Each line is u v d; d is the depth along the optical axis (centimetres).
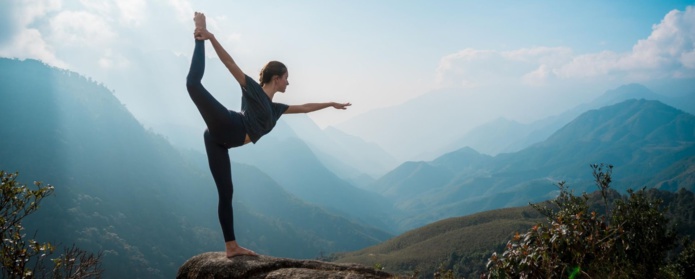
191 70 366
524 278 391
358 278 344
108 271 17500
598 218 416
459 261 14588
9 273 486
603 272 384
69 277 508
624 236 399
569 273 382
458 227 18425
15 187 497
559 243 391
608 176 596
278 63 405
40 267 503
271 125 401
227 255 398
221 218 400
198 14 382
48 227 18712
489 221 17988
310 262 389
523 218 17362
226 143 386
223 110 372
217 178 392
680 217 12838
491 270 420
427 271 14400
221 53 379
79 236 18975
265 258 394
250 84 383
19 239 498
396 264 15650
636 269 479
